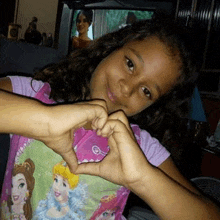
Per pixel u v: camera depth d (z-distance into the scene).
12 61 2.00
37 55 2.09
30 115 0.54
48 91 0.99
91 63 1.20
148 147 1.03
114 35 1.22
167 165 1.01
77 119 0.57
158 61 0.92
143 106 0.96
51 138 0.57
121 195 0.97
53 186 0.88
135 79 0.90
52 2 3.87
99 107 0.61
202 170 2.51
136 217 1.37
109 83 0.92
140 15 2.41
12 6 3.66
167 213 0.69
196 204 0.73
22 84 0.90
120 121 0.67
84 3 2.42
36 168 0.88
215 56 2.64
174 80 1.01
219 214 0.77
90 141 0.95
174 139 1.58
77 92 1.12
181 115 1.38
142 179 0.67
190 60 1.06
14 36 2.76
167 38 0.99
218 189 1.33
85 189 0.91
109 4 2.38
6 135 1.31
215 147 2.42
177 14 2.67
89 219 0.93
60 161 0.88
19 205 0.87
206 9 2.65
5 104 0.55
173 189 0.71
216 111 2.66
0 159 1.29
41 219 0.87
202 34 2.69
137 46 0.95
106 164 0.70
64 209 0.90
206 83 2.76
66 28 2.46
